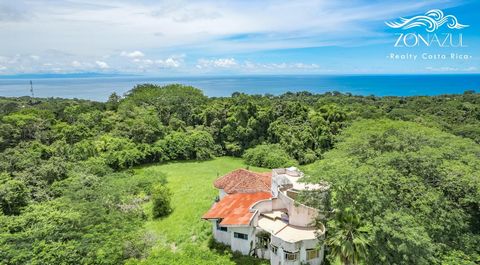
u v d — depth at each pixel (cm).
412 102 7875
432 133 3039
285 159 5353
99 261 2277
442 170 2209
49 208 2855
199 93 8900
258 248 2495
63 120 6425
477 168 2283
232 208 2825
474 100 7400
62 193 3466
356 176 2097
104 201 3222
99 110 6969
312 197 2377
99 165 4522
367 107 6838
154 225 3145
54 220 2620
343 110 6162
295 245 2208
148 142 5838
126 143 5469
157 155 5719
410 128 3138
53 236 2438
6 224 2600
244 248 2558
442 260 1925
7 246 2245
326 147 5662
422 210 2020
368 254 1881
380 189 2114
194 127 7006
